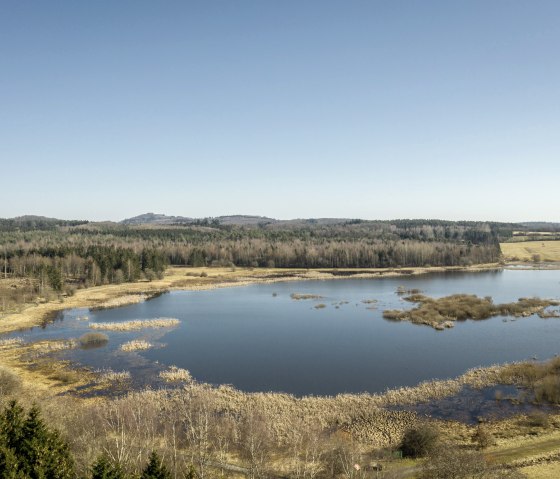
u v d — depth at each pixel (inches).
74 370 2637.8
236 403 2119.8
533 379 2320.4
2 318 4092.0
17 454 1043.9
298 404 2105.1
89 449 1369.3
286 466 1519.4
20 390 2213.3
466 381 2354.8
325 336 3410.4
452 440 1713.8
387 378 2469.2
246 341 3289.9
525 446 1627.7
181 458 1529.3
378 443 1737.2
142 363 2768.2
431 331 3523.6
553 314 4030.5
